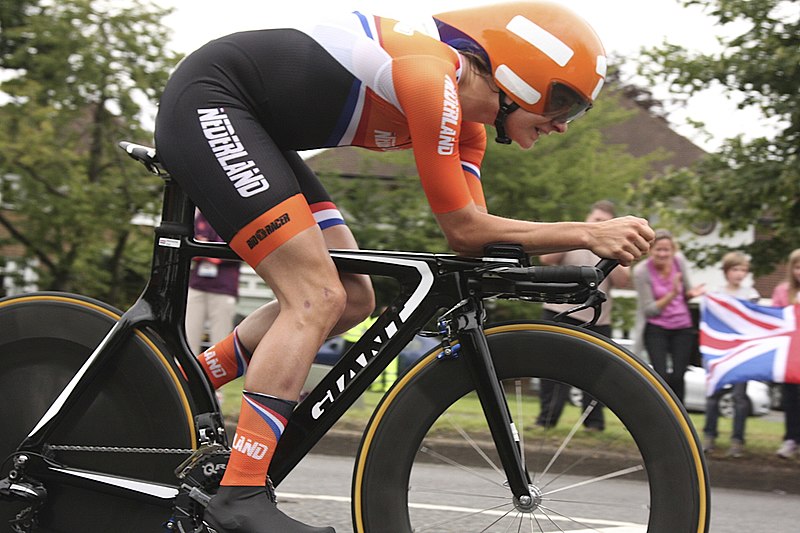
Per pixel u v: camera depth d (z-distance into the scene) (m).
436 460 2.59
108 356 2.56
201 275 6.07
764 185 10.83
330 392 2.50
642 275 6.39
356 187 13.41
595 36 2.46
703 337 6.31
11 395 2.64
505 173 12.78
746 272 6.52
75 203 13.03
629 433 2.41
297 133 2.49
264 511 2.36
